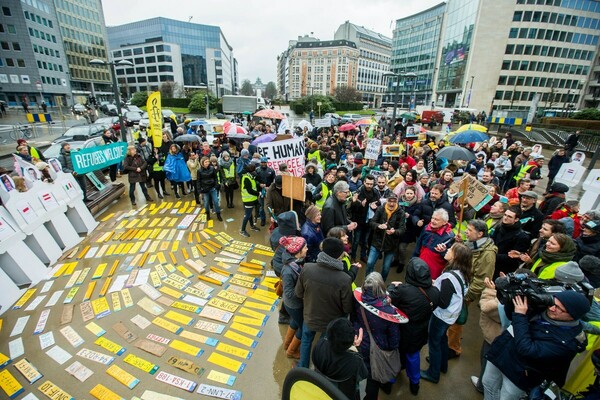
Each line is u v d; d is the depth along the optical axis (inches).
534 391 99.8
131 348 158.4
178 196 401.1
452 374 149.0
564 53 2701.8
